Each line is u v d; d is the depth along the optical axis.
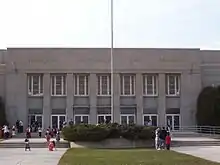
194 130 63.62
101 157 29.98
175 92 65.25
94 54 64.12
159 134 39.59
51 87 63.84
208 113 62.62
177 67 65.12
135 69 64.25
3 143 44.25
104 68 63.97
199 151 36.19
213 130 59.22
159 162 26.28
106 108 63.94
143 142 42.12
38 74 63.81
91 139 41.66
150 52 64.88
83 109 63.69
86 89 64.19
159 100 64.56
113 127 41.91
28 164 25.94
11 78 63.34
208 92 63.75
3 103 63.22
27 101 63.34
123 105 63.94
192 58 65.56
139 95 64.19
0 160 28.80
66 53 64.00
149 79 65.19
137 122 63.84
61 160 27.86
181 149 38.88
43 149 40.62
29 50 63.81
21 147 43.25
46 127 62.97
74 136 42.00
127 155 31.62
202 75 67.19
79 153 34.09
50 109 63.38
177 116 64.94
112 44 46.94
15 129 58.47
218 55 68.94
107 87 64.31
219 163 25.59
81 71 63.81
